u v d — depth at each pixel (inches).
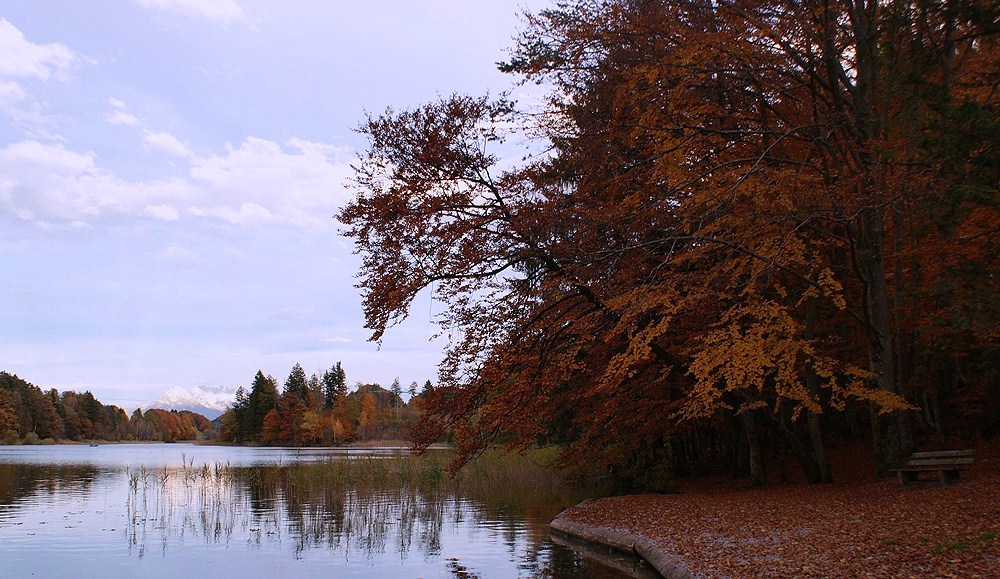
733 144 682.2
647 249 682.2
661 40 647.1
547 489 1115.3
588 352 792.3
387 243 663.1
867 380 666.8
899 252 628.7
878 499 530.3
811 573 321.4
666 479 920.9
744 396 727.7
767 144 689.6
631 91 645.3
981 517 387.2
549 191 708.0
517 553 543.8
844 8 621.9
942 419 821.9
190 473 1503.4
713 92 681.6
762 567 348.8
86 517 791.7
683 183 603.2
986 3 482.6
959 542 330.0
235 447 4562.0
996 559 292.0
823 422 1029.8
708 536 463.2
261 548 587.2
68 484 1257.4
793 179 555.5
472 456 800.9
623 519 601.0
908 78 514.9
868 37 608.4
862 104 623.2
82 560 537.3
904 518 426.3
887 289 730.2
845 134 649.0
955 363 773.3
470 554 544.1
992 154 446.6
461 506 888.9
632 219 662.5
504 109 717.9
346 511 838.5
